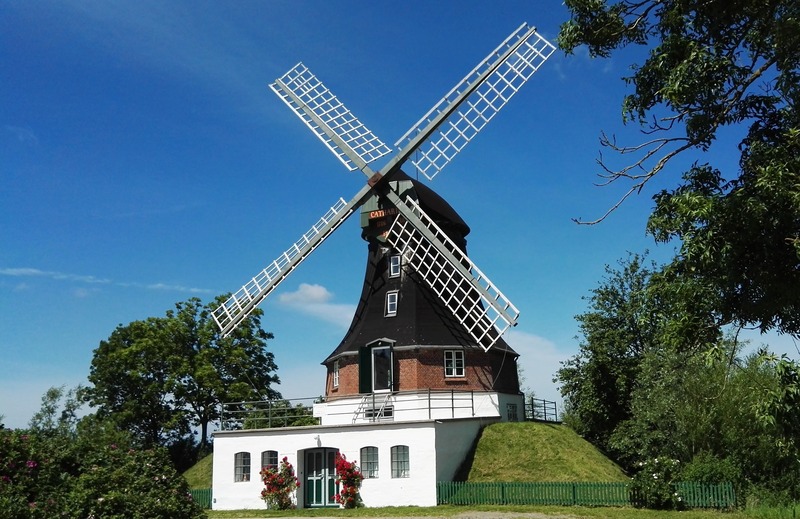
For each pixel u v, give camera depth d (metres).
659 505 25.39
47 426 45.31
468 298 33.75
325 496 30.39
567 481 28.17
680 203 12.31
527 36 35.31
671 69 12.76
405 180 34.69
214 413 51.03
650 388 35.53
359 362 34.22
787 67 12.05
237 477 31.42
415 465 28.44
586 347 42.28
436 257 34.00
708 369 30.52
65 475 15.34
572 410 44.47
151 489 15.35
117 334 51.97
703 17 12.86
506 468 29.91
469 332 33.50
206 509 31.05
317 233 34.97
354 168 35.31
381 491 28.69
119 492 14.58
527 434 31.94
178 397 50.78
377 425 29.33
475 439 32.19
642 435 35.00
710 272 12.78
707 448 31.02
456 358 34.38
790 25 11.60
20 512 13.24
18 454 14.88
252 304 35.03
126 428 50.06
